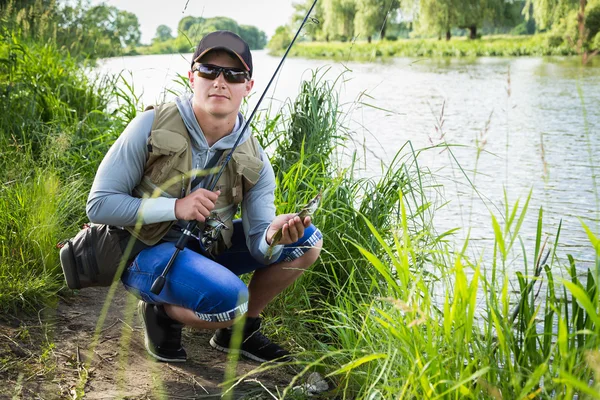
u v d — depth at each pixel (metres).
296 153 4.39
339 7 47.78
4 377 2.85
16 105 5.61
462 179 7.34
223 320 2.82
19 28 7.91
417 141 9.59
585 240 5.36
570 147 9.23
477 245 5.16
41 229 3.75
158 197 2.87
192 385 2.95
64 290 3.65
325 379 3.06
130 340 3.27
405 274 2.45
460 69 26.27
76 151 5.15
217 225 2.97
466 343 2.29
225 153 2.99
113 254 2.95
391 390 2.38
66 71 7.18
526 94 15.95
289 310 3.58
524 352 2.36
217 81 2.87
